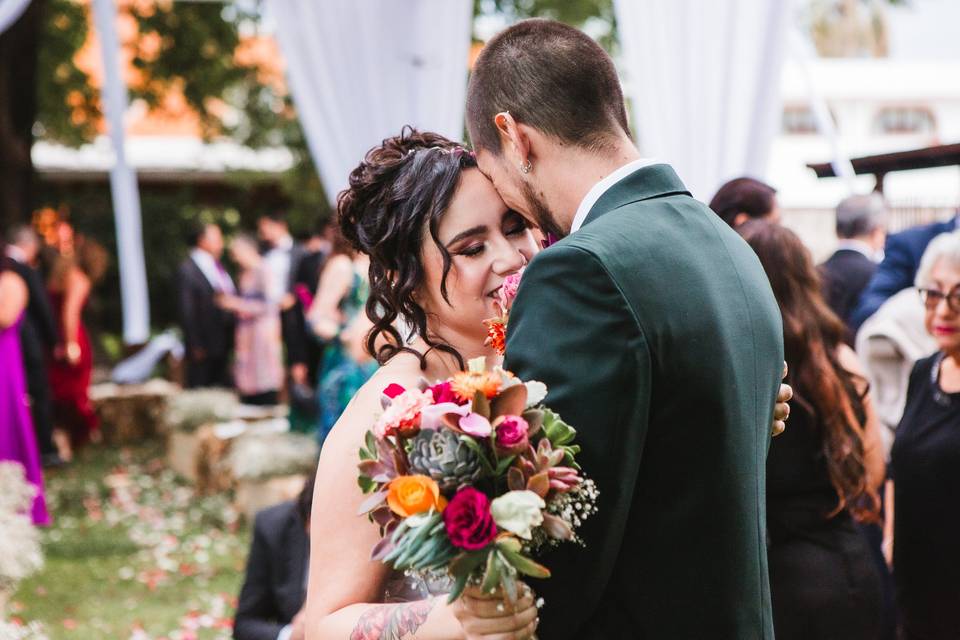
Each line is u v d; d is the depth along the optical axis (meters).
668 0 4.59
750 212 3.70
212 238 10.70
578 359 1.52
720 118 4.61
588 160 1.71
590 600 1.56
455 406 1.47
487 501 1.46
